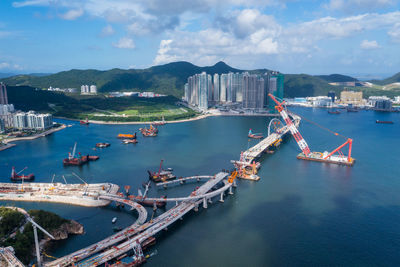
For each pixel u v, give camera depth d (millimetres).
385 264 194375
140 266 192125
